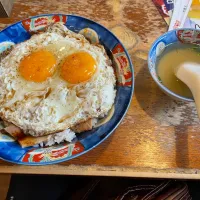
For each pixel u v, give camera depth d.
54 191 0.24
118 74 0.21
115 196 0.23
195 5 0.25
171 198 0.22
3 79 0.21
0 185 0.32
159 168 0.19
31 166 0.19
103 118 0.20
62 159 0.17
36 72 0.21
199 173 0.19
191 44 0.21
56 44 0.22
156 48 0.20
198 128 0.20
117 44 0.21
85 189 0.24
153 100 0.21
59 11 0.25
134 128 0.20
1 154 0.18
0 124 0.20
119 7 0.25
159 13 0.25
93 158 0.19
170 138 0.20
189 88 0.19
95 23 0.22
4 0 0.24
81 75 0.20
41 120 0.19
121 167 0.19
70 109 0.20
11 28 0.22
